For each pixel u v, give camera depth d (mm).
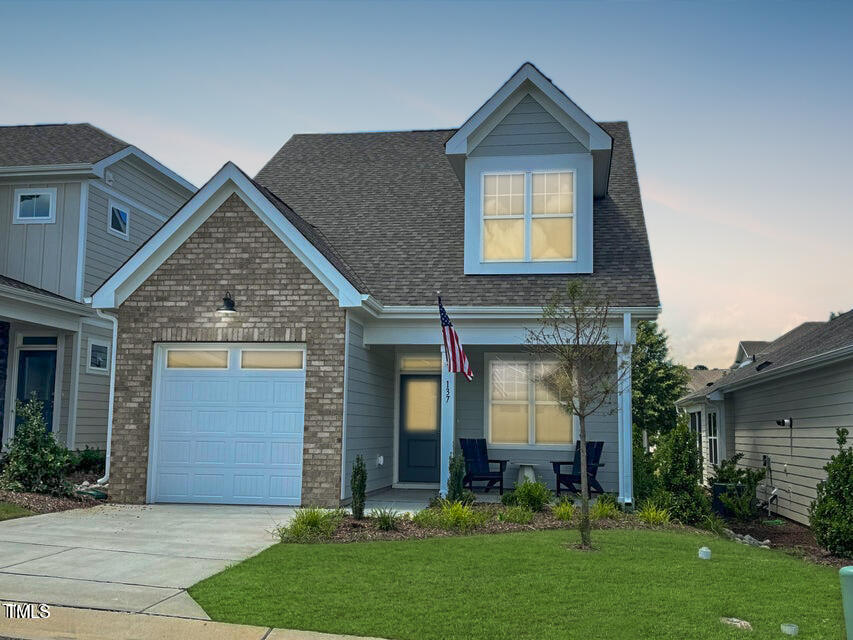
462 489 13094
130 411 13516
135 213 20750
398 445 16797
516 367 15992
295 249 13406
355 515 11273
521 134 15305
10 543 9266
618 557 9102
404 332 14398
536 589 7543
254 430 13375
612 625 6520
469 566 8438
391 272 15336
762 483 17562
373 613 6738
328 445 13000
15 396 18297
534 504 12758
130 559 8594
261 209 13453
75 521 11055
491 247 15148
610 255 15125
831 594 7859
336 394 13062
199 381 13602
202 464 13398
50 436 13383
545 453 15656
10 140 20391
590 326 13406
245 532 10461
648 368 36219
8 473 12836
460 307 14031
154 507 12805
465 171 15500
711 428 23516
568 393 10453
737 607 7203
